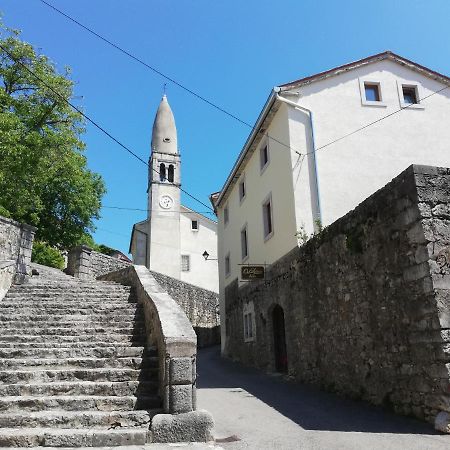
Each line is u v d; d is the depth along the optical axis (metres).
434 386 6.35
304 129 13.57
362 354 8.43
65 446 5.17
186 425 5.41
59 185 23.81
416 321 6.87
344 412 7.50
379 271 7.97
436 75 15.02
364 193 13.28
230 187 20.53
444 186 7.09
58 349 7.51
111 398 6.08
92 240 27.62
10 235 12.05
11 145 13.37
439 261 6.66
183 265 36.12
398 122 14.29
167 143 39.88
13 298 10.67
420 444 5.39
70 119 16.09
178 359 5.80
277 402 8.65
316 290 10.67
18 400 5.93
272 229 14.47
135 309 9.82
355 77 14.56
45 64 15.88
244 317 17.28
